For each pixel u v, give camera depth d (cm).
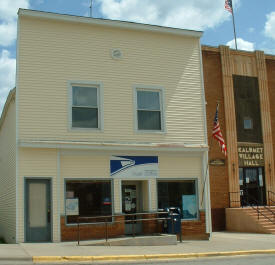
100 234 1634
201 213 1812
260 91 2417
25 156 1572
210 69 2328
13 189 1623
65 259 1159
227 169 2278
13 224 1588
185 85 1870
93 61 1723
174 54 1873
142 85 1788
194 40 1927
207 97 2292
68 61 1686
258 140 2378
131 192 1766
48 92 1636
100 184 1673
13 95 1716
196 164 1847
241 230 2152
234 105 2342
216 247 1479
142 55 1811
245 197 2317
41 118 1609
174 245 1527
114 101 1731
